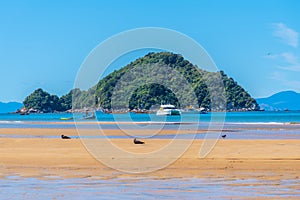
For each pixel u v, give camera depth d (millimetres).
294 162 29859
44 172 26109
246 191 20875
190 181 23422
